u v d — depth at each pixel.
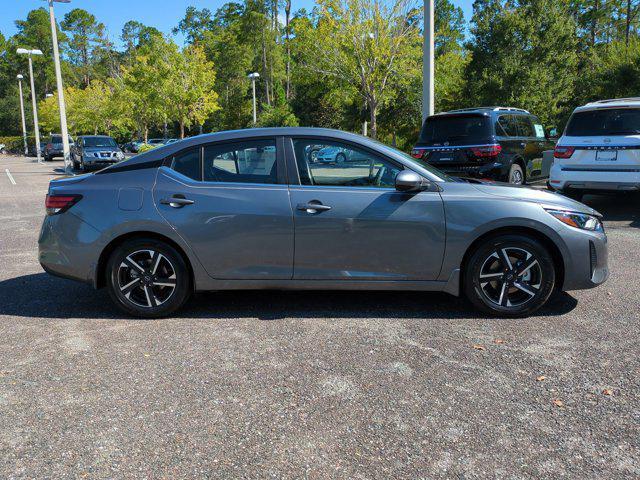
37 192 16.05
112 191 4.50
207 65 33.47
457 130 10.42
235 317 4.57
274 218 4.36
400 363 3.60
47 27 100.19
